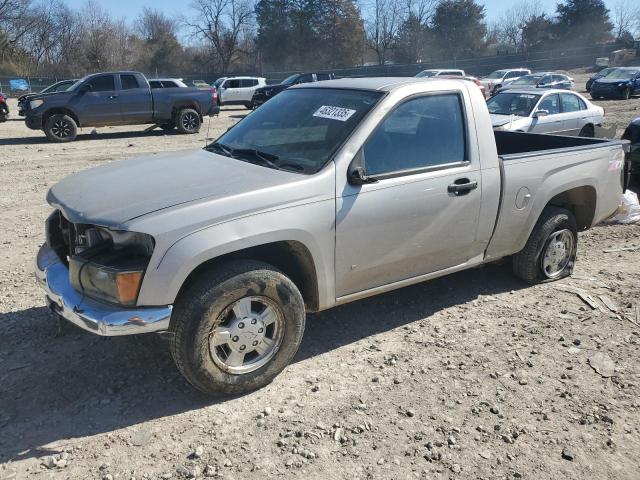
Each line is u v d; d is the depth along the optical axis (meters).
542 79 27.38
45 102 15.84
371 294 4.00
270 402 3.43
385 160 3.81
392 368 3.81
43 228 6.88
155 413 3.30
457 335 4.27
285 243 3.52
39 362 3.80
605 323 4.48
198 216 3.13
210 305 3.19
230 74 55.81
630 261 5.90
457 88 4.24
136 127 20.38
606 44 58.44
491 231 4.48
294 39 69.00
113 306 3.08
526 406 3.43
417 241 4.01
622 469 2.94
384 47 73.25
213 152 4.25
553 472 2.91
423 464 2.94
